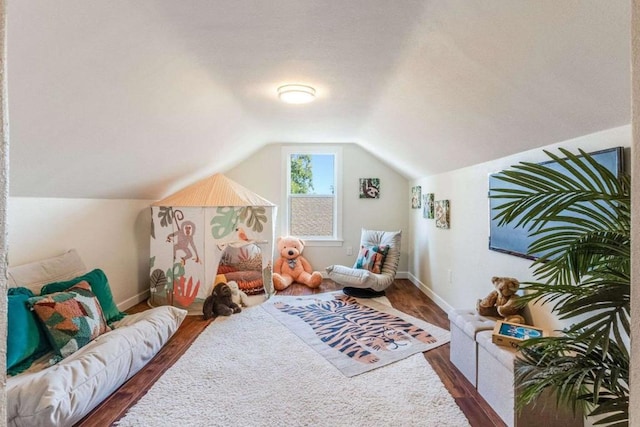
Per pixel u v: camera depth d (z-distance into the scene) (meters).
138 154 2.58
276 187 4.98
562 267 1.03
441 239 3.66
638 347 0.50
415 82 2.04
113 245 3.35
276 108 2.90
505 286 2.11
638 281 0.50
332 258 5.03
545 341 1.04
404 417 1.70
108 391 1.83
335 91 2.41
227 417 1.69
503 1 1.15
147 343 2.19
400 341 2.65
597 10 1.00
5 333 0.50
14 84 1.29
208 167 4.01
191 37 1.59
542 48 1.26
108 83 1.59
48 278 2.26
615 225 0.97
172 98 2.07
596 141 1.60
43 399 1.43
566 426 1.55
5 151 0.50
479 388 1.91
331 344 2.60
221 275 3.98
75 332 1.92
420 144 3.14
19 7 1.04
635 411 0.50
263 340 2.68
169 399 1.84
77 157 2.12
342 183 5.00
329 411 1.75
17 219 2.29
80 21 1.20
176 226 3.47
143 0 1.26
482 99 1.83
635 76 0.50
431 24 1.46
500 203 2.43
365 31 1.57
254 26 1.53
